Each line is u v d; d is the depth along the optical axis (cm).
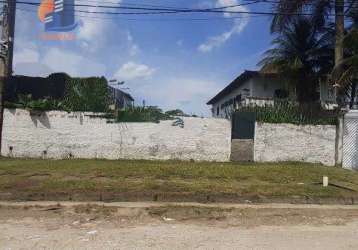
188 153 1980
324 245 739
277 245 730
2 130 1912
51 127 1939
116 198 1091
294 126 2025
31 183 1203
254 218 951
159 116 1980
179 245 716
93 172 1412
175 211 976
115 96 2356
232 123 2006
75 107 1961
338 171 1731
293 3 2281
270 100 2473
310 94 2747
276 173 1522
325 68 2719
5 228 812
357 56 2008
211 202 1112
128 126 1967
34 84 2094
